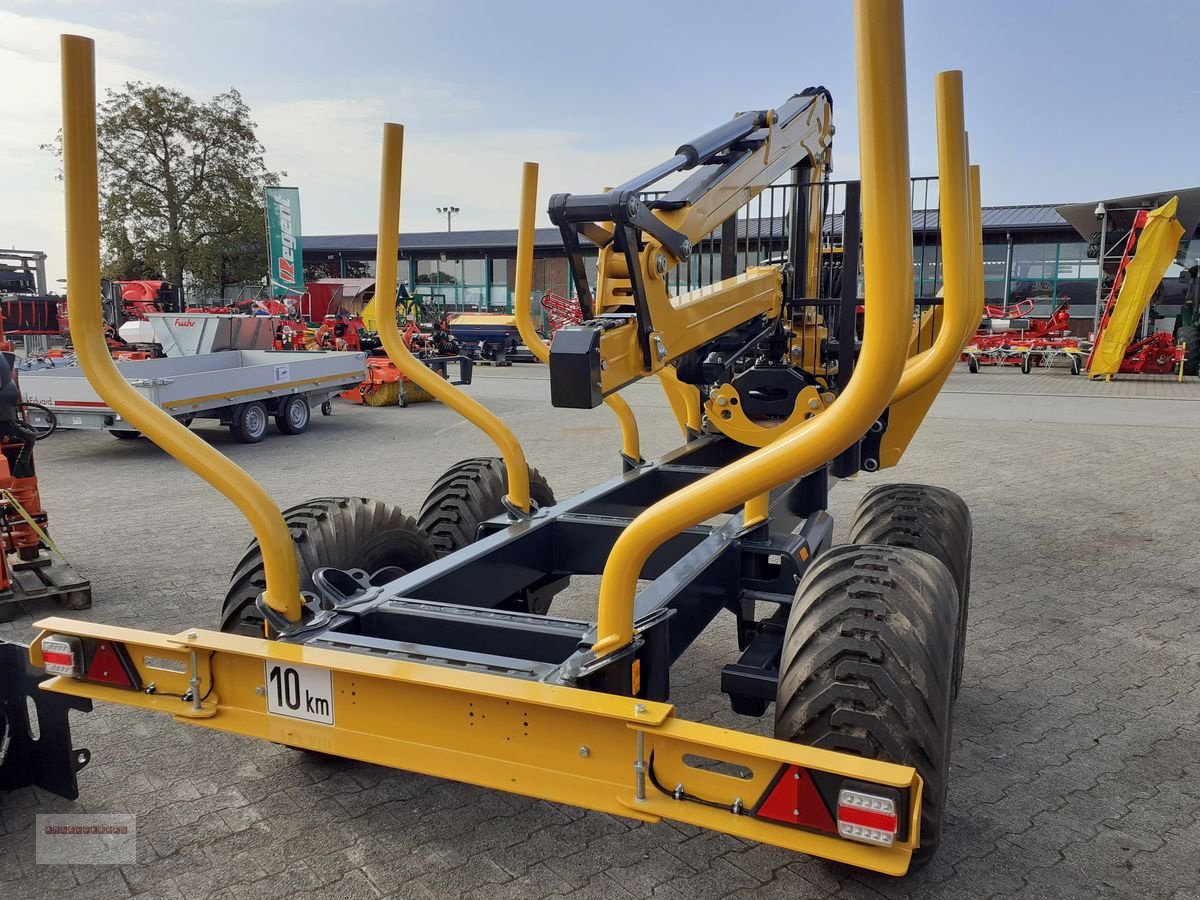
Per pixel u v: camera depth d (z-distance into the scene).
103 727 3.79
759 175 3.99
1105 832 2.96
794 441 2.04
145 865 2.84
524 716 2.23
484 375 22.94
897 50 1.73
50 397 10.09
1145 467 9.56
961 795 3.19
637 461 5.22
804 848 1.93
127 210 36.28
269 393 12.02
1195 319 20.62
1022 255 30.14
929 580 2.52
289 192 25.47
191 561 6.23
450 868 2.82
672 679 4.27
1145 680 4.16
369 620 2.96
